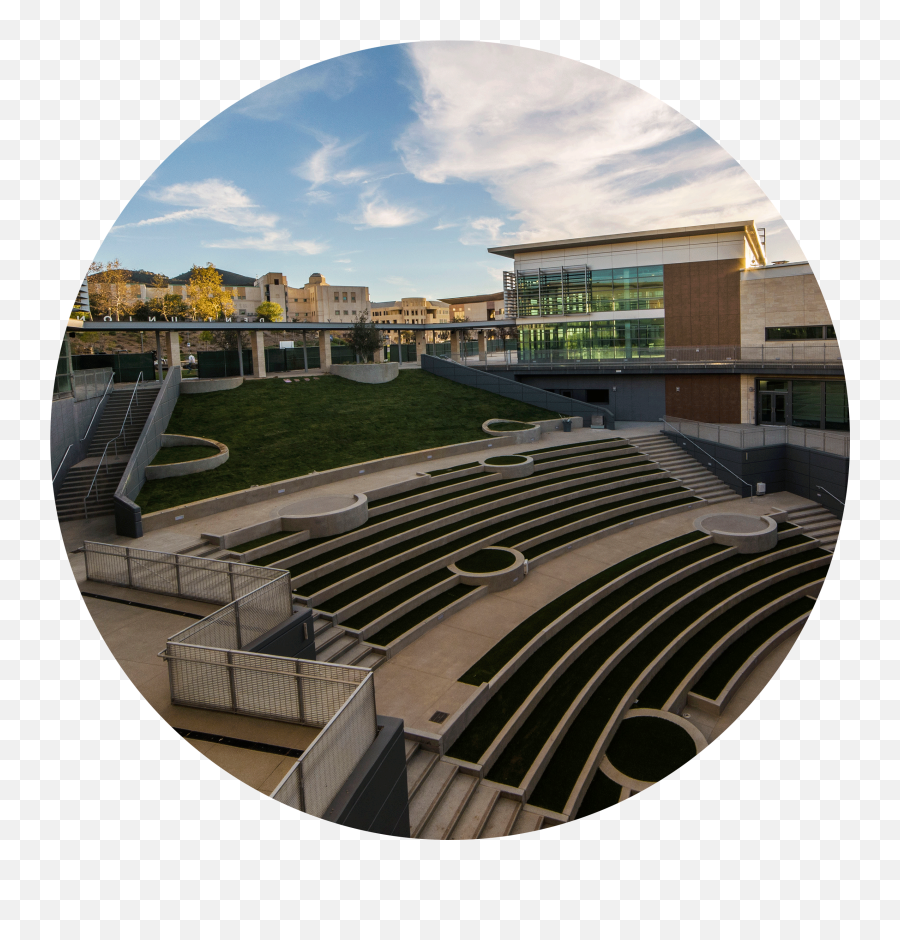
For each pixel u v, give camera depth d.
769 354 37.62
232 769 8.31
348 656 14.61
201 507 20.22
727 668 16.47
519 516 23.94
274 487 22.50
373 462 26.48
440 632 16.20
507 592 18.69
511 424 34.78
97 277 69.12
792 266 37.25
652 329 42.03
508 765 11.99
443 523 21.88
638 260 42.03
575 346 44.47
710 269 40.00
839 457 26.89
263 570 12.73
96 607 13.52
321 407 33.06
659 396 40.31
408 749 11.59
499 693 13.84
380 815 8.59
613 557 21.45
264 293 95.31
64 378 23.28
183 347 65.19
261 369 36.81
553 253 44.62
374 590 17.05
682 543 22.66
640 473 29.86
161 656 9.79
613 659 15.67
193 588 13.70
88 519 20.30
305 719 9.21
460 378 42.41
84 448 24.81
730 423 38.44
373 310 126.88
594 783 12.06
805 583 21.30
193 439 26.02
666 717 13.86
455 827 10.41
